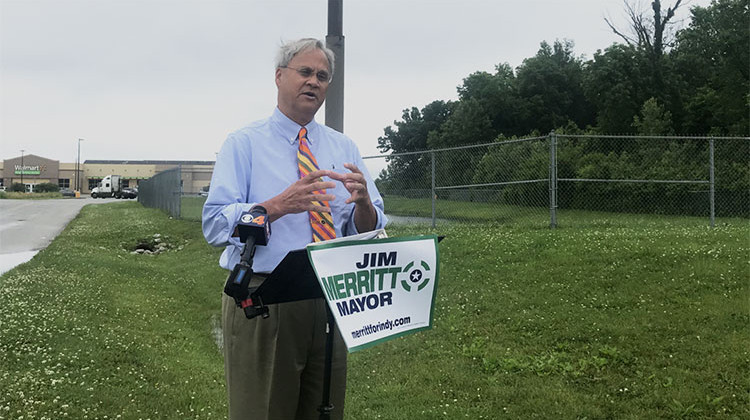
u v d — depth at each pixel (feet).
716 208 53.93
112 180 189.47
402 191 44.78
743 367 14.83
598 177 56.54
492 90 153.28
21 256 39.52
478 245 28.76
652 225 35.42
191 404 13.89
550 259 25.22
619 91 117.91
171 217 61.67
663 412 13.21
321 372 7.56
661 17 124.16
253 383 7.23
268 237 6.37
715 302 19.01
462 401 14.28
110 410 13.19
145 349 18.02
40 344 17.38
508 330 18.85
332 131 8.42
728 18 104.12
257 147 7.48
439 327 19.54
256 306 6.17
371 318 6.22
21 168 284.20
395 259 6.51
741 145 62.59
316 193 7.48
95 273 31.07
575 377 15.30
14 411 12.55
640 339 16.98
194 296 27.40
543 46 168.04
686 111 117.60
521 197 43.11
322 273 5.91
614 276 22.43
